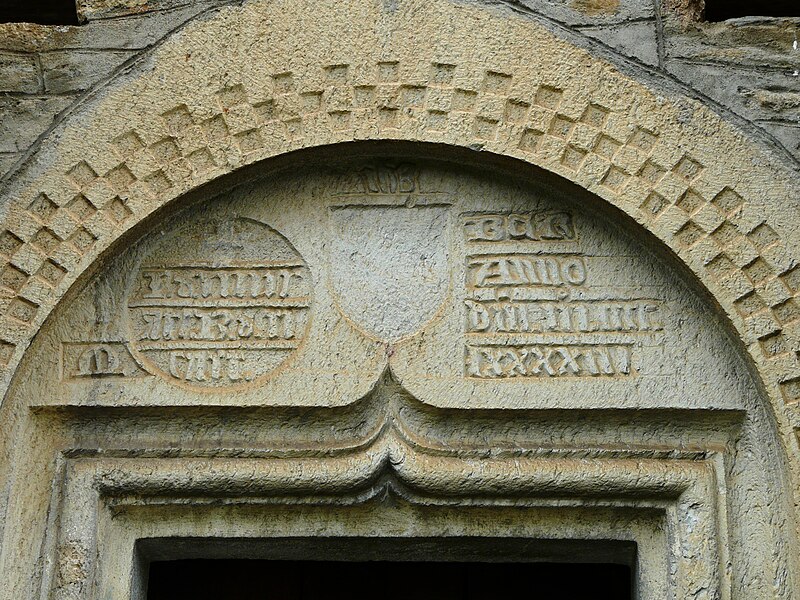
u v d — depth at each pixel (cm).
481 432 276
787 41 280
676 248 270
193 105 276
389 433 272
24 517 269
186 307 279
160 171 275
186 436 277
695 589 262
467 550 283
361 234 284
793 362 263
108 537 274
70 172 274
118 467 271
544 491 270
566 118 275
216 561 308
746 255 268
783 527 264
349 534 276
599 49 279
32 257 272
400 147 279
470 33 278
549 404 271
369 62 277
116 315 278
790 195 270
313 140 276
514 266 281
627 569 306
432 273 281
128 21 282
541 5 281
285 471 270
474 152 276
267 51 278
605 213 279
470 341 276
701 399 271
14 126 277
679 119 274
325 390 272
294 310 279
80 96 279
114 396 273
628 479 269
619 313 278
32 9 311
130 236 277
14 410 271
